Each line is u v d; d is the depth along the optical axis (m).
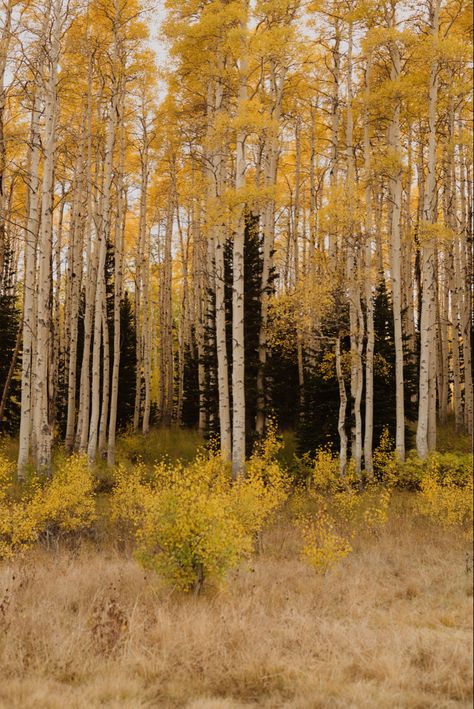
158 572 7.71
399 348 15.02
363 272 15.03
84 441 16.53
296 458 16.11
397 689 4.84
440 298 29.86
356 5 15.36
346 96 17.64
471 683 4.76
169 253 24.86
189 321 27.69
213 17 13.30
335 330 16.72
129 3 17.19
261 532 10.73
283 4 13.21
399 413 14.87
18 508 11.05
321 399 17.19
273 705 4.84
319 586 7.86
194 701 4.88
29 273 15.13
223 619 6.33
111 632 6.05
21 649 5.73
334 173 18.06
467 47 13.42
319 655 5.61
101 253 16.16
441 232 13.81
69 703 4.77
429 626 6.25
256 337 17.89
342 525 11.35
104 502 13.27
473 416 15.76
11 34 15.02
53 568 8.99
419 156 21.30
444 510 11.21
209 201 13.12
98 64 17.56
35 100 15.79
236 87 14.58
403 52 15.65
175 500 8.06
